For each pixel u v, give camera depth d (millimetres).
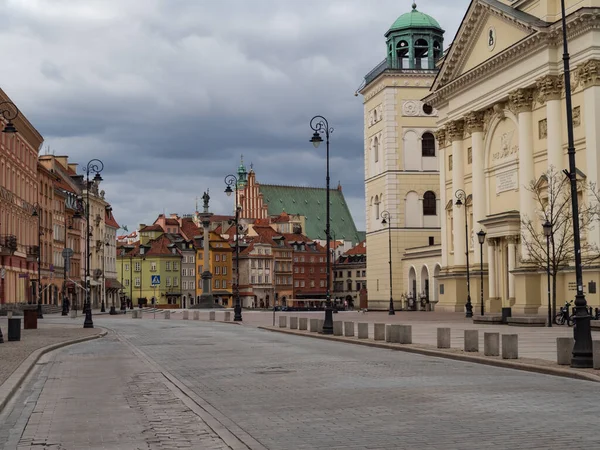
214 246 192625
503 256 68125
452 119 77625
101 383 21312
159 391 19203
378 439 12219
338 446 11758
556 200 58906
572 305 56094
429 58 107375
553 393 17578
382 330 36281
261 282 196750
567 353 23062
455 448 11422
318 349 33281
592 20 56125
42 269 107625
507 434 12453
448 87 77188
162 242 187250
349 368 24203
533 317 50062
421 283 99625
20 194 93312
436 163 106375
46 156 124312
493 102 69562
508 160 68750
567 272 57656
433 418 14133
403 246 105562
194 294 191250
